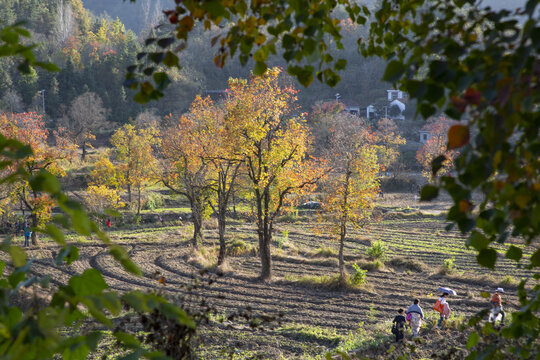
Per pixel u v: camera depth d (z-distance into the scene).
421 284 24.20
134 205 55.88
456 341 12.98
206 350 11.81
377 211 56.12
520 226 1.52
